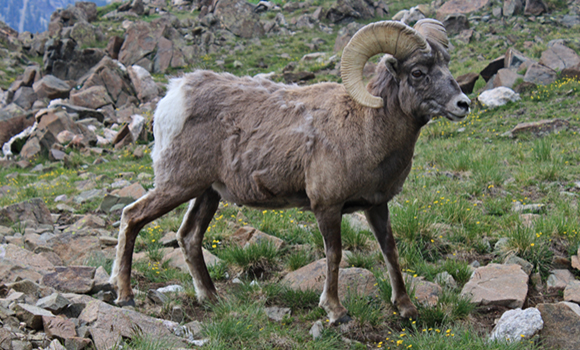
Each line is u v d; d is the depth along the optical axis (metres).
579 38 43.75
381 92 9.38
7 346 7.12
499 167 19.17
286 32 67.38
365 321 9.69
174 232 14.55
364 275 11.02
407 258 12.19
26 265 11.04
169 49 56.94
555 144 21.72
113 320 8.45
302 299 10.56
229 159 10.05
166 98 10.39
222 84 10.38
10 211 16.44
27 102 45.28
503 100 29.38
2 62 59.53
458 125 27.41
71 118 35.84
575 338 8.78
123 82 48.38
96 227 16.48
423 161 21.64
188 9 80.75
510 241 12.40
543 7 53.53
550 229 12.79
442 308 10.03
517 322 9.05
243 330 8.97
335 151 9.32
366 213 10.30
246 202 10.39
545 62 33.66
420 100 8.89
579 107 26.83
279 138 9.73
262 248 12.40
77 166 28.59
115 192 20.02
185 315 9.96
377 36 8.72
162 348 7.98
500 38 48.22
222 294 10.99
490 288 10.59
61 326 7.95
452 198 15.55
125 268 9.98
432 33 9.12
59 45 54.28
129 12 77.38
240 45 62.59
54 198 20.88
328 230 9.63
